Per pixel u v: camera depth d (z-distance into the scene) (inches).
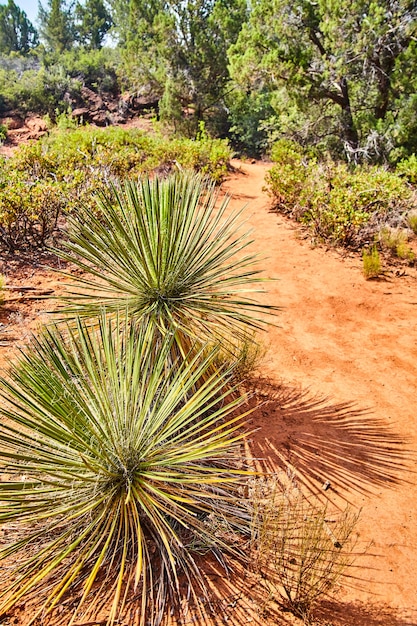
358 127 515.5
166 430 96.0
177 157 457.1
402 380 164.9
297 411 144.1
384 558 96.8
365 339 193.0
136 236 120.9
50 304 191.2
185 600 83.4
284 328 198.8
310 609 82.7
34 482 83.7
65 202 248.4
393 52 477.7
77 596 82.8
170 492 95.0
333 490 113.7
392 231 284.5
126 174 362.6
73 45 2098.9
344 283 244.7
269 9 504.4
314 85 503.5
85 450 88.5
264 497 106.7
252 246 291.0
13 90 1198.3
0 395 88.6
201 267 135.9
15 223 240.8
